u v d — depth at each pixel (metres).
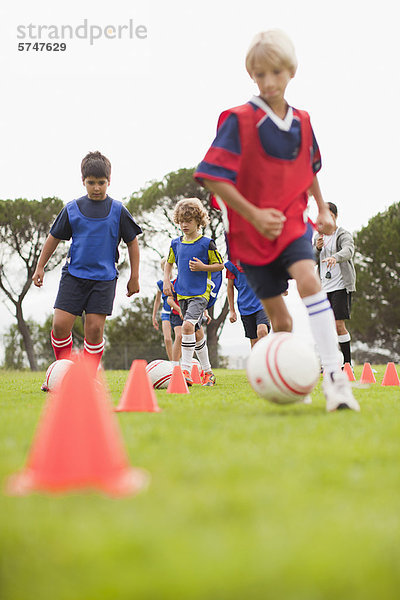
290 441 2.21
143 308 29.20
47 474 1.59
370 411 3.25
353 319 28.69
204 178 3.23
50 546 1.15
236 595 0.94
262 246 3.31
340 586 0.97
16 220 27.95
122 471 1.65
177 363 8.20
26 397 4.80
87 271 5.39
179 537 1.17
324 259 7.36
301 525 1.24
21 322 28.47
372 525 1.24
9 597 0.97
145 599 0.94
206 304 7.52
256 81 3.37
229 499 1.44
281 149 3.35
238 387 6.74
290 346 3.26
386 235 28.02
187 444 2.17
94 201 5.51
